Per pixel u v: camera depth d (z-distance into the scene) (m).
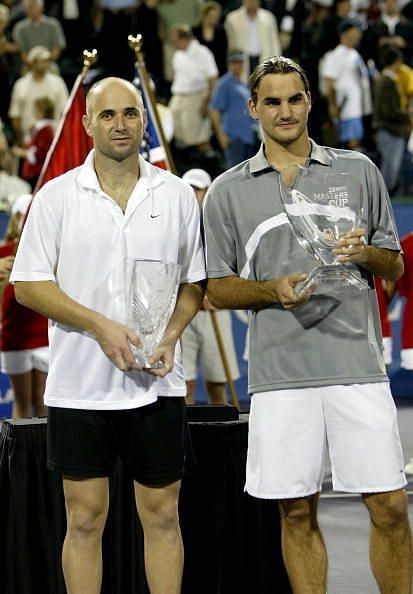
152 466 10.16
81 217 10.09
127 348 9.73
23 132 31.47
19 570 11.59
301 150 10.34
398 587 10.35
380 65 31.61
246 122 30.62
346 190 10.23
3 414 25.67
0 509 11.66
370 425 10.12
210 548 11.81
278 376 10.25
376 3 35.94
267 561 11.87
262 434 10.31
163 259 10.21
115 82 10.06
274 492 10.23
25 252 10.18
